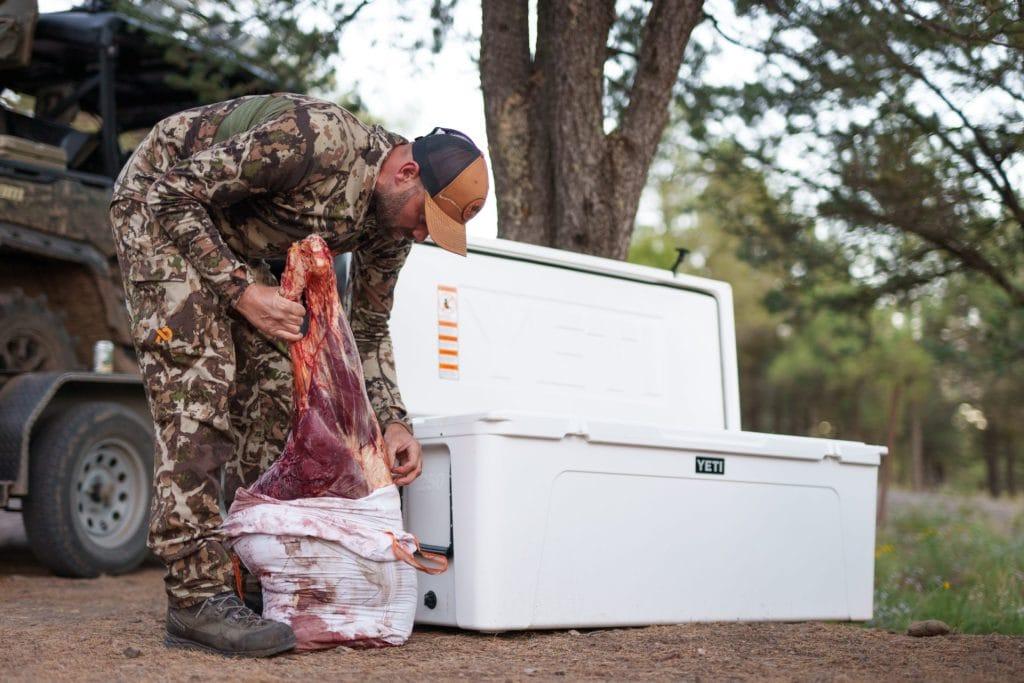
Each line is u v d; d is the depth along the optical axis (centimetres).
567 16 444
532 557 285
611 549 301
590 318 417
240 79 585
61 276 543
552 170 462
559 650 267
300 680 220
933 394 2247
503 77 464
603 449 300
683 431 316
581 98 447
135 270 257
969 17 406
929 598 451
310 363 265
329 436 264
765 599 335
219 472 264
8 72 571
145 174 264
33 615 345
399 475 283
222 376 258
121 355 558
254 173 246
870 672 239
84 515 498
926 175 598
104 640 276
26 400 470
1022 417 2214
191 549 253
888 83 546
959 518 1071
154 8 544
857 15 497
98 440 496
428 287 369
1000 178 563
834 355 1653
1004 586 477
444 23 548
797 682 226
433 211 264
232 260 252
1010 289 640
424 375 362
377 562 264
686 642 280
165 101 622
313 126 249
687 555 317
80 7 587
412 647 269
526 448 285
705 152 705
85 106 611
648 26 457
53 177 525
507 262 394
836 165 629
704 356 454
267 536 261
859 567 362
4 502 453
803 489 348
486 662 248
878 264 721
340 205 260
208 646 253
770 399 2911
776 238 748
